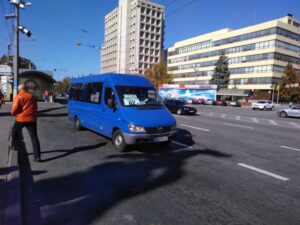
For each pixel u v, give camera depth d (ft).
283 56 256.11
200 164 22.90
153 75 285.02
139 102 28.25
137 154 25.71
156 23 410.31
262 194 16.67
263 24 257.75
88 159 23.67
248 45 271.90
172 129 26.91
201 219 13.30
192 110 79.61
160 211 14.07
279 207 14.89
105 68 403.75
